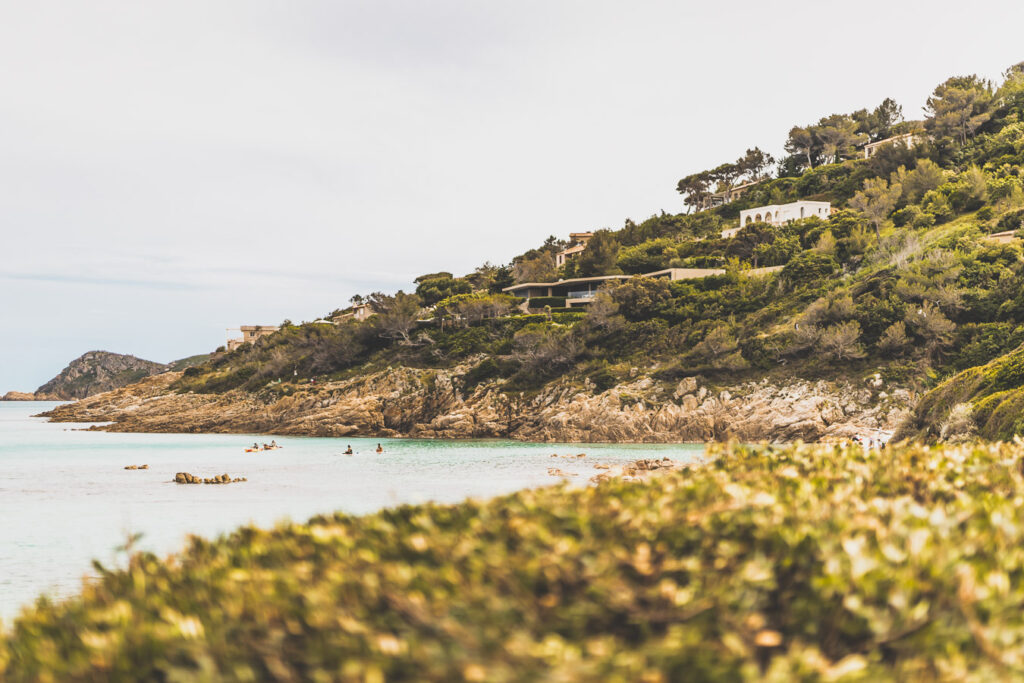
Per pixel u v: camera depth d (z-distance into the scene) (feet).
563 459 205.77
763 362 271.08
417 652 17.28
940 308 261.24
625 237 531.91
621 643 18.95
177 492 138.62
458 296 392.27
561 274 450.71
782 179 575.38
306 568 21.93
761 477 33.37
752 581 20.26
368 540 24.45
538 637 18.85
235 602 20.08
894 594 19.69
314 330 424.05
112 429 367.25
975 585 20.58
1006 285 258.57
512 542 23.70
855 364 257.34
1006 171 398.01
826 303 273.75
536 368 313.12
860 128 628.69
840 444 43.16
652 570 20.98
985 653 19.20
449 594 19.57
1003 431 107.34
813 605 20.12
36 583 70.08
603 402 274.16
